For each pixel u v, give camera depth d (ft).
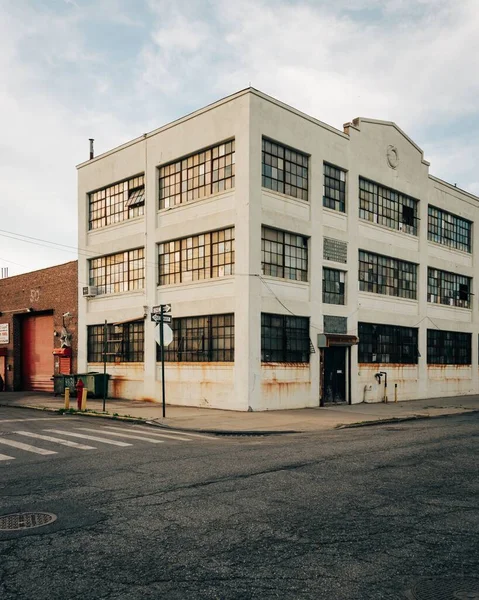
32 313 111.65
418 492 26.89
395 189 96.53
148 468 32.30
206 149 76.84
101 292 94.79
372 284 91.66
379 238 92.73
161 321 61.26
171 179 82.43
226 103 73.41
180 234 79.30
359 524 21.70
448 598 15.16
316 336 78.43
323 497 25.75
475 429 53.83
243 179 70.69
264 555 18.28
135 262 88.33
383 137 94.27
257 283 70.28
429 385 103.81
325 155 81.76
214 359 74.23
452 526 21.57
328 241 81.66
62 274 102.58
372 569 17.17
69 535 20.30
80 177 98.73
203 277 76.59
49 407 74.69
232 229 73.05
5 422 57.47
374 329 91.40
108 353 90.89
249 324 69.00
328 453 37.86
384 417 63.52
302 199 78.43
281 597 15.12
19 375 113.80
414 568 17.29
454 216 115.65
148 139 85.40
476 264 120.88
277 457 36.14
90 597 15.16
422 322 102.32
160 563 17.57
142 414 64.03
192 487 27.61
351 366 84.53
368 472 31.42
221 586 15.83
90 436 46.42
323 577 16.51
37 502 24.91
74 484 28.32
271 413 66.74
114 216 92.53
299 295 76.79
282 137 74.74
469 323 117.39
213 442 43.57
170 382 79.66
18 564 17.53
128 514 22.97
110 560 17.84
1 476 30.35
